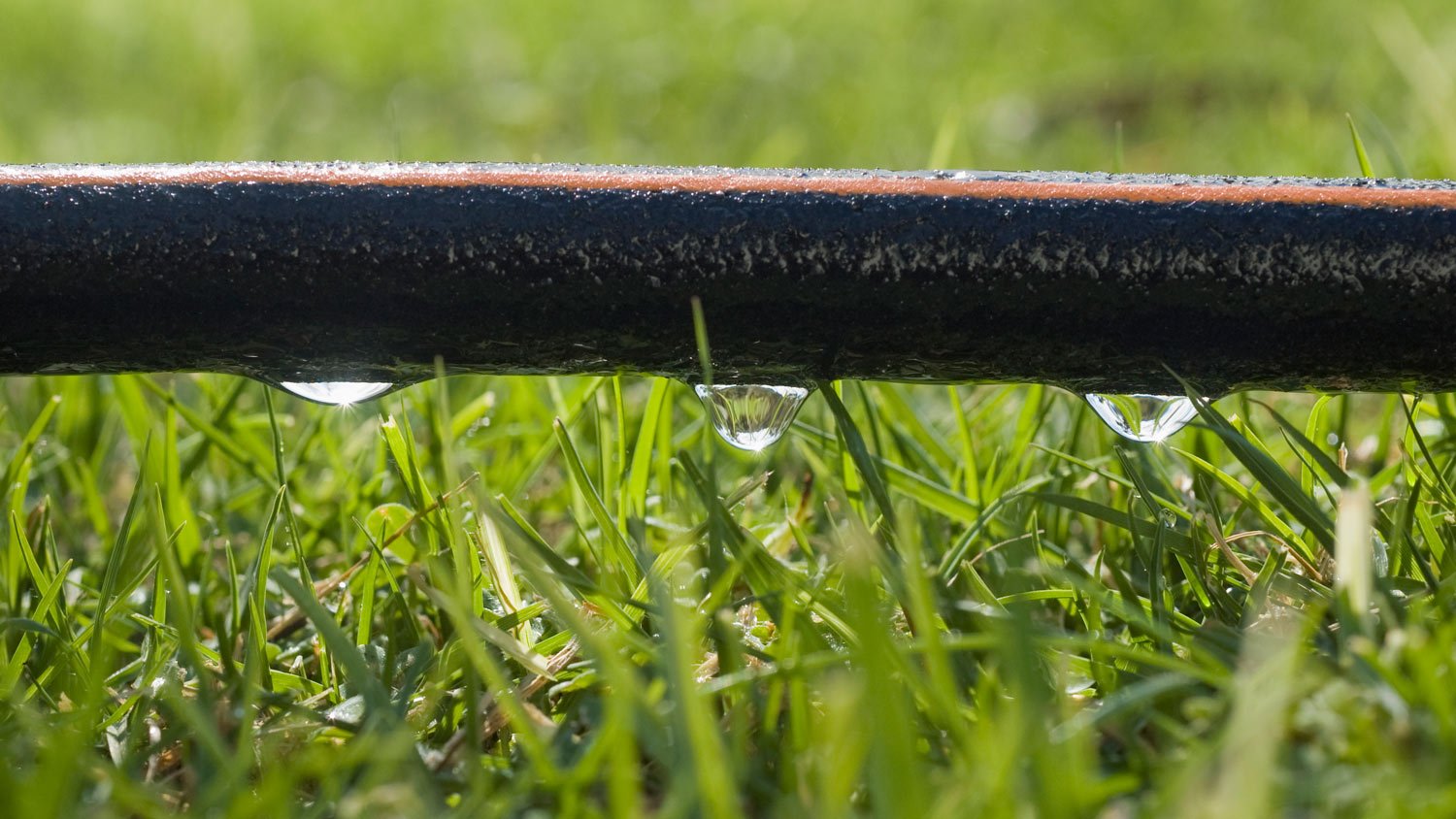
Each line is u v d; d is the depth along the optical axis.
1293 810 0.23
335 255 0.25
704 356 0.25
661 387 0.28
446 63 0.82
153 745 0.25
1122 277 0.25
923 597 0.24
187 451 0.31
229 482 0.31
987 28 0.83
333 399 0.26
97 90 0.74
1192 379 0.26
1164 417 0.27
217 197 0.25
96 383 0.32
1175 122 0.60
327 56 0.83
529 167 0.26
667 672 0.24
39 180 0.25
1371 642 0.24
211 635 0.27
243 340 0.26
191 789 0.24
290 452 0.32
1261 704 0.22
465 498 0.28
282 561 0.29
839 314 0.26
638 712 0.23
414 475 0.27
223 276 0.25
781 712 0.25
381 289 0.25
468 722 0.24
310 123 0.69
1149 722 0.24
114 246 0.25
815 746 0.23
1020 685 0.23
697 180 0.26
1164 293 0.25
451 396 0.33
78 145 0.63
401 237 0.25
